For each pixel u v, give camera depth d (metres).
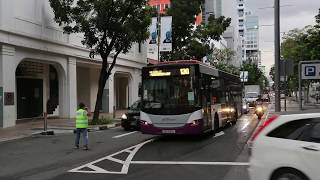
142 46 48.84
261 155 8.28
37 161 14.12
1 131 23.69
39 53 29.53
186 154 15.06
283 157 7.99
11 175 11.66
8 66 25.94
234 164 12.84
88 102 41.53
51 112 34.53
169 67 18.83
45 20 29.86
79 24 28.69
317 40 36.22
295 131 8.06
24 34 27.17
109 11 27.73
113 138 20.84
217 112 22.23
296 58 48.81
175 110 18.56
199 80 18.67
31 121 30.20
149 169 12.23
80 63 36.41
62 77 33.09
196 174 11.36
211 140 19.17
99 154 15.56
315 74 15.39
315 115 8.01
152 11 30.45
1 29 24.92
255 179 8.33
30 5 28.25
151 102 18.91
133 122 25.02
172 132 18.55
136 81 47.47
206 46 49.25
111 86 41.81
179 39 48.78
